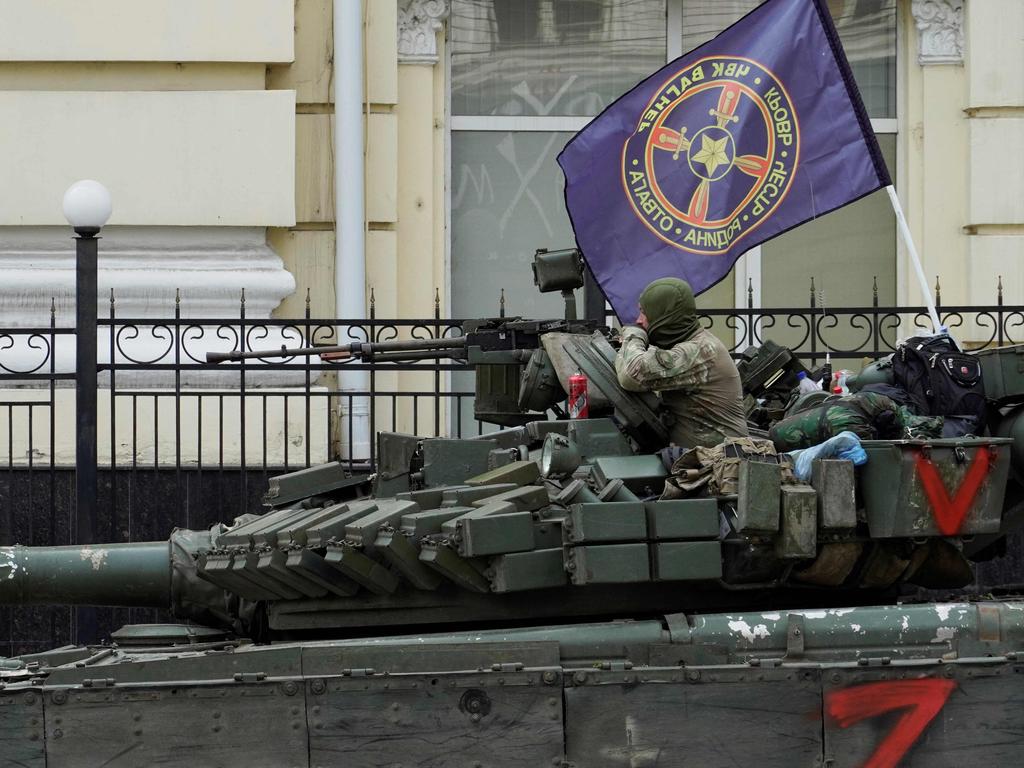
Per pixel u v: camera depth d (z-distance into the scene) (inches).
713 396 1010.1
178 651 957.2
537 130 1855.3
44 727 860.0
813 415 999.0
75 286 1649.9
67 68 1679.4
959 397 1018.7
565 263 1138.0
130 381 1633.9
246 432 1626.5
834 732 877.2
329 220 1734.7
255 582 948.0
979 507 932.0
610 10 1859.0
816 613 906.7
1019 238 1796.3
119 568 1024.9
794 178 1311.5
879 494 920.3
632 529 898.1
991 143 1801.2
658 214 1332.4
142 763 862.5
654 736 874.1
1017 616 906.1
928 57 1817.2
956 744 877.8
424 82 1790.1
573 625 924.6
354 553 911.0
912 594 1128.8
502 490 953.5
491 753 870.4
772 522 893.2
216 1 1673.2
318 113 1737.2
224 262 1681.8
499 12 1849.2
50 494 1553.9
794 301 1855.3
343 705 866.8
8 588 1018.7
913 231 1831.9
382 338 1747.0
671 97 1332.4
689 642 900.0
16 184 1660.9
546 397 1082.7
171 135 1672.0
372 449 1540.4
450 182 1841.8
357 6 1706.4
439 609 944.3
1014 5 1793.8
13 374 1502.2
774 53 1316.4
